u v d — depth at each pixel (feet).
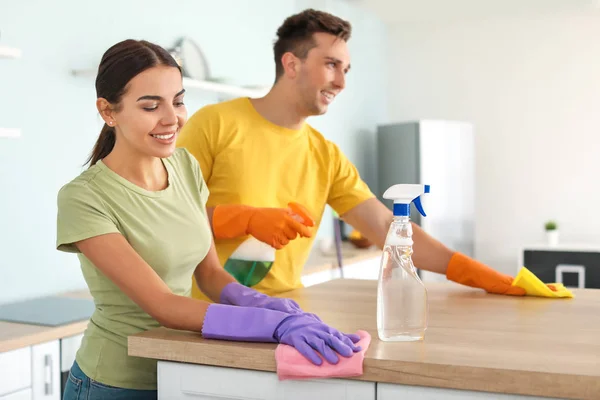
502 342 3.89
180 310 4.15
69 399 4.80
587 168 17.93
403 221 4.00
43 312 7.86
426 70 19.40
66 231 4.32
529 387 3.28
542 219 18.37
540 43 18.26
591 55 17.83
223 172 6.46
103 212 4.36
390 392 3.58
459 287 5.99
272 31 14.33
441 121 17.40
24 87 8.80
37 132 9.00
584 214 17.98
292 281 6.58
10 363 6.58
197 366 4.02
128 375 4.63
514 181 18.62
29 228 8.91
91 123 9.83
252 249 5.98
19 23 8.73
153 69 4.35
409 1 17.06
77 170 9.61
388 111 19.80
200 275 5.16
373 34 18.83
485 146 18.90
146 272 4.26
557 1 16.99
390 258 3.98
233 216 5.76
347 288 5.97
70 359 7.30
